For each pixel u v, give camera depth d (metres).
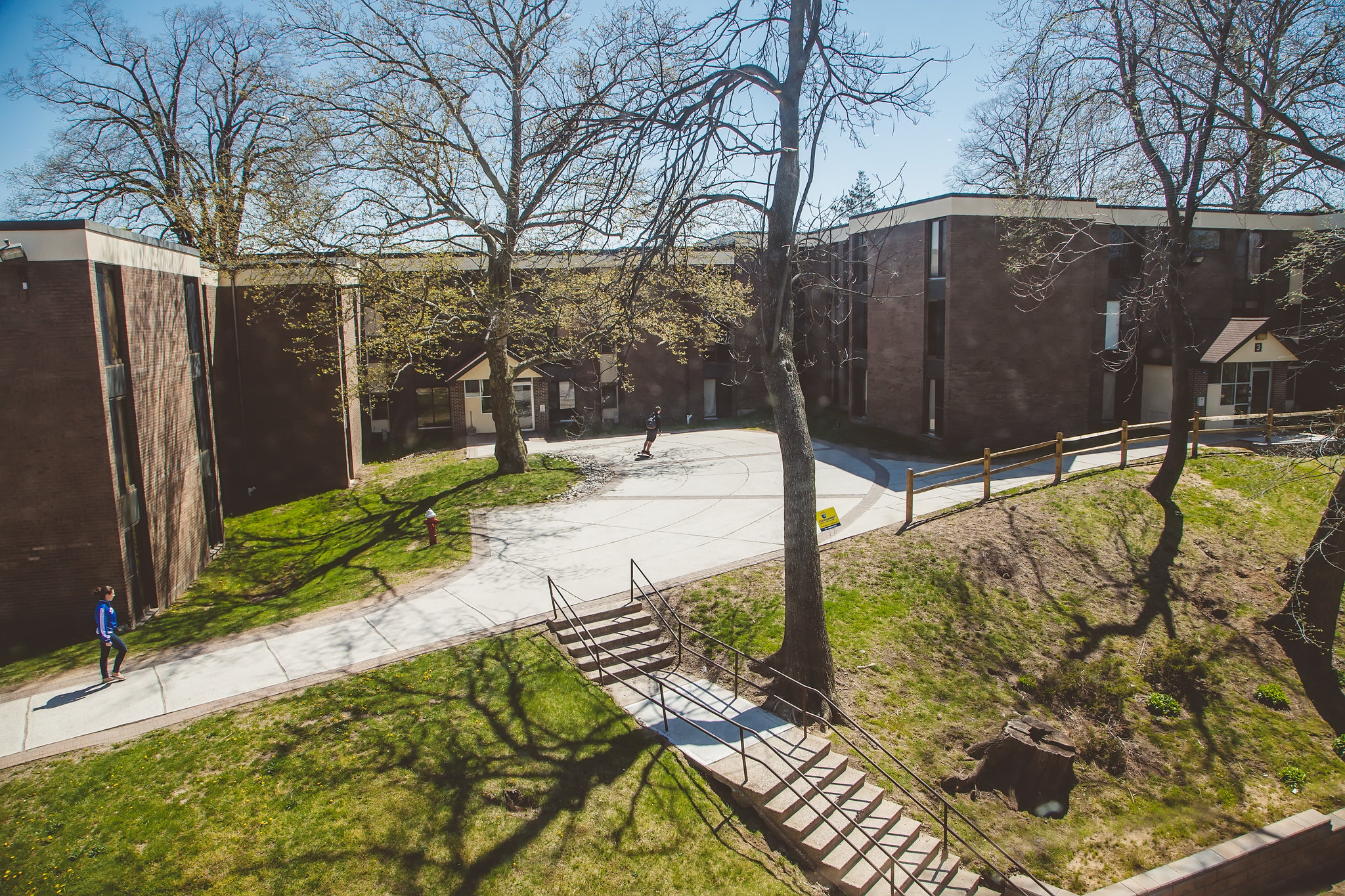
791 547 12.34
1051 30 17.39
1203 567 17.84
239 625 15.12
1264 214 30.30
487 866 8.74
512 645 13.34
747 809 9.95
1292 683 14.76
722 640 13.88
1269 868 10.69
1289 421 28.91
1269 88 15.39
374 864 8.64
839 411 35.66
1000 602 15.79
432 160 21.33
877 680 13.20
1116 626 15.70
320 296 25.06
